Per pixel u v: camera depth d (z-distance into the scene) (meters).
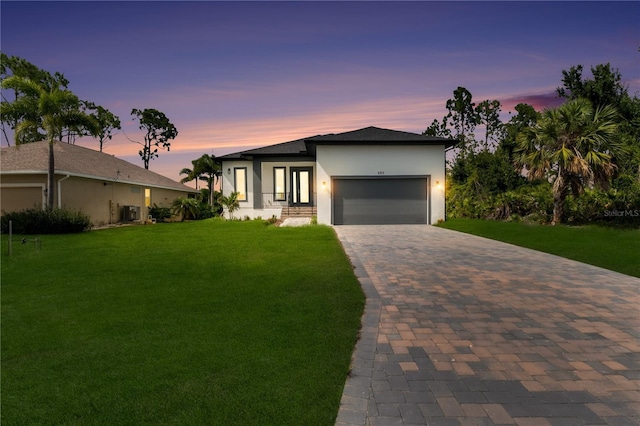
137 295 5.91
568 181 15.22
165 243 12.04
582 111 14.34
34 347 3.90
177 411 2.70
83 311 5.11
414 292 6.18
